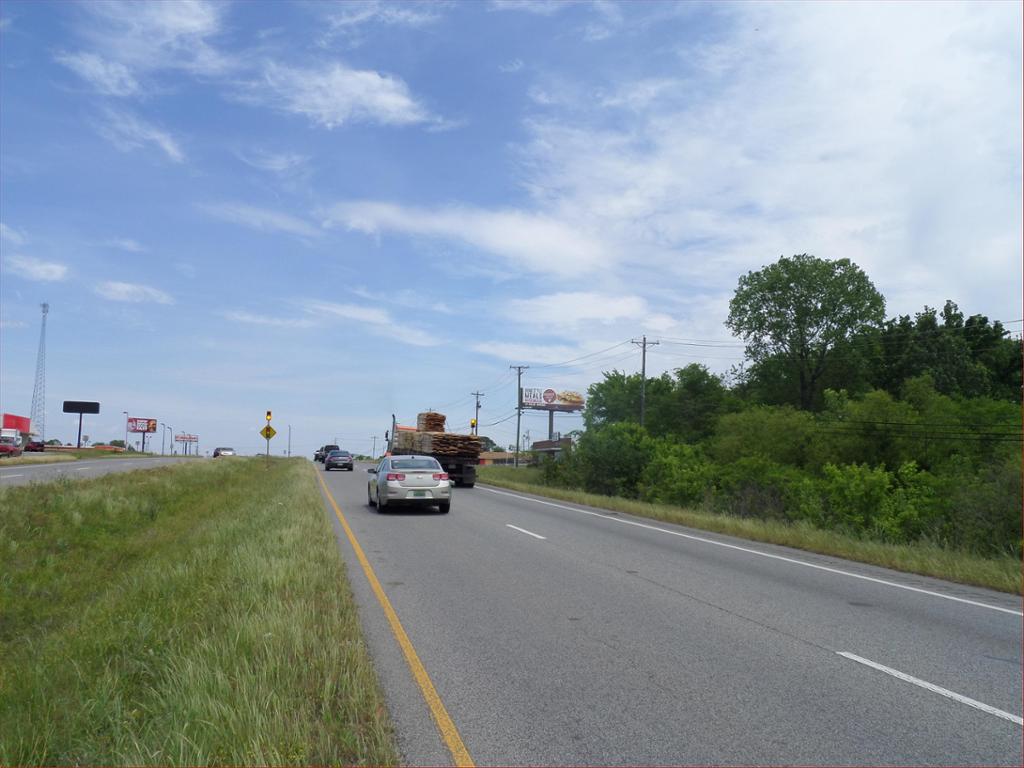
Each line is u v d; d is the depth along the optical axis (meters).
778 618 8.73
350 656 6.37
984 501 19.39
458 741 4.99
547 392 103.25
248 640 6.34
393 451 43.03
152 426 127.50
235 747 4.45
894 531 26.89
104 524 17.89
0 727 5.20
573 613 8.80
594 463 43.50
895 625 8.52
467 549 14.22
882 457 48.62
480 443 37.34
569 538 16.31
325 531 14.95
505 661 6.82
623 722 5.35
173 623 7.47
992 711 5.68
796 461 51.00
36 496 18.48
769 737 5.11
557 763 4.66
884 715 5.56
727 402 73.38
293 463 62.06
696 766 4.65
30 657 7.47
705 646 7.41
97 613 8.76
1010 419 45.47
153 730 4.78
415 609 8.92
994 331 67.44
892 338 67.38
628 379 81.62
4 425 65.31
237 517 17.80
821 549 15.39
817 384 69.06
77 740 4.84
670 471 38.12
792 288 67.12
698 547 15.41
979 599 10.36
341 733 4.84
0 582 12.50
